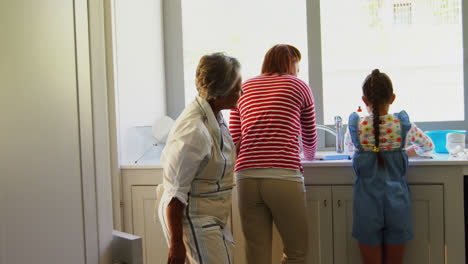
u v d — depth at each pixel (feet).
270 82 5.65
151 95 8.38
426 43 7.75
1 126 1.65
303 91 5.67
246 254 5.75
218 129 4.43
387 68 7.95
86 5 2.28
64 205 2.06
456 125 7.72
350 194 6.43
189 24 8.83
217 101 4.58
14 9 1.72
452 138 6.71
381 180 5.85
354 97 8.11
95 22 2.39
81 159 2.22
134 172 7.09
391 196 5.79
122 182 7.15
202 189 4.42
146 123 8.17
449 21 7.63
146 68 8.16
